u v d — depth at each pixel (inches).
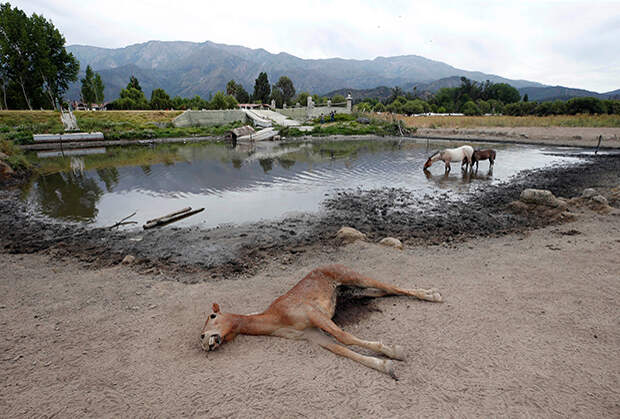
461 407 106.6
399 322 157.6
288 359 134.3
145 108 3021.7
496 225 359.6
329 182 610.9
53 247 313.1
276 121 1939.0
